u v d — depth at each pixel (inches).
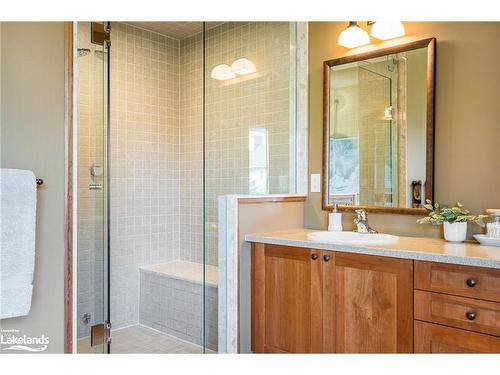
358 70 102.5
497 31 82.4
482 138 83.8
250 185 113.4
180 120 154.7
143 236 143.1
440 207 88.8
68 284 74.8
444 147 88.7
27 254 66.0
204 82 123.2
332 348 83.4
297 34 115.0
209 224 104.3
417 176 92.4
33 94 70.5
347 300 81.3
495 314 64.1
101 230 94.2
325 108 108.8
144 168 144.3
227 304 96.7
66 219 74.7
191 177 150.9
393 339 75.2
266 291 94.7
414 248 75.9
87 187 92.4
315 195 111.3
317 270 85.7
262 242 94.7
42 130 71.6
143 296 138.6
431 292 70.6
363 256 79.0
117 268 135.3
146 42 145.6
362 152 101.7
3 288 63.9
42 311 71.6
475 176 84.7
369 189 100.5
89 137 94.4
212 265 102.3
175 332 127.1
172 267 140.6
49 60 72.8
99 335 91.8
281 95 114.9
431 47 89.9
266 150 113.6
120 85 138.2
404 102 94.3
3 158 66.8
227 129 119.5
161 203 149.1
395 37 96.2
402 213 94.8
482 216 80.4
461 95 86.6
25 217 65.9
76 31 77.8
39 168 71.1
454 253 70.0
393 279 75.2
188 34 149.6
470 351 66.6
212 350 101.1
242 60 119.3
